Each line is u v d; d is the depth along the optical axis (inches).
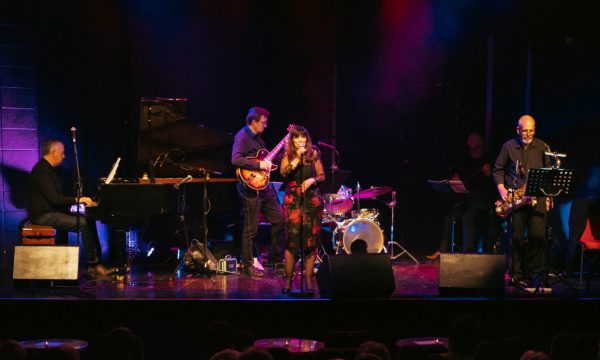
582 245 293.1
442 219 381.4
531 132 271.1
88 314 241.6
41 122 335.3
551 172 242.7
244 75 373.1
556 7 352.2
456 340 182.9
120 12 352.2
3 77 327.9
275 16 373.4
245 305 242.1
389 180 386.6
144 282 281.6
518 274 275.7
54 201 282.7
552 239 288.0
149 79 359.9
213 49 368.5
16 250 247.9
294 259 256.8
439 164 381.4
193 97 366.9
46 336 242.1
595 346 189.5
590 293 260.7
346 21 378.0
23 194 331.6
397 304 245.6
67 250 249.1
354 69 381.7
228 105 371.9
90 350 241.3
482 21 368.2
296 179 254.1
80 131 342.6
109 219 271.0
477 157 351.3
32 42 332.5
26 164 332.2
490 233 351.9
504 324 247.4
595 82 344.2
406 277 297.7
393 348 246.2
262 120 297.7
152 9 357.7
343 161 384.5
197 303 241.9
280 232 316.2
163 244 355.3
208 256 305.9
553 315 247.9
